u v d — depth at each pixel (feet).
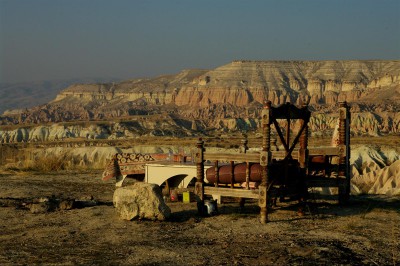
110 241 41.50
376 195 68.13
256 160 50.08
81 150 244.22
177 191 64.49
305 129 52.90
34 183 82.48
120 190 50.14
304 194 52.39
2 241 42.04
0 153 159.53
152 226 46.91
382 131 629.10
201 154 52.90
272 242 40.50
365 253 37.24
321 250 37.93
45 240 42.16
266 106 47.37
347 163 57.06
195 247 39.32
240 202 54.90
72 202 56.54
